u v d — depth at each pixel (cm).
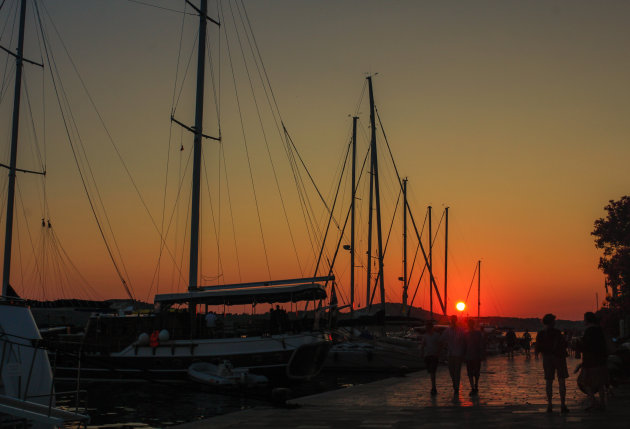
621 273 4584
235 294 3216
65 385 3152
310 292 3203
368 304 5144
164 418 2144
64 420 1202
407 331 5469
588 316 1391
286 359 3102
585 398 1681
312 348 3144
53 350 1323
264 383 3047
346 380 3497
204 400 2614
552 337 1353
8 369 1320
